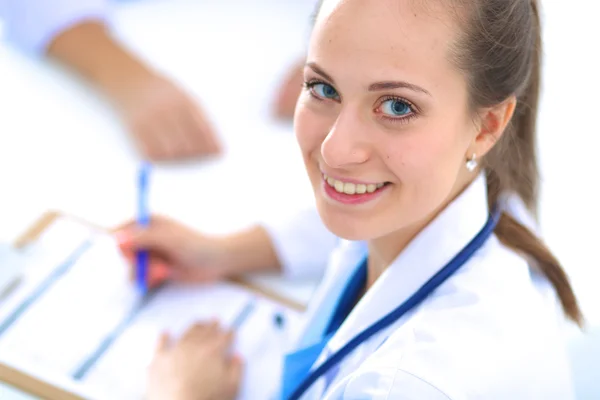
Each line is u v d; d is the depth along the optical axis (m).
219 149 1.34
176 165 1.31
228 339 1.02
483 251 0.79
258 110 1.43
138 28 1.58
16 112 1.36
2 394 0.91
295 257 1.15
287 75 1.45
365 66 0.65
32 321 1.00
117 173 1.28
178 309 1.06
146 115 1.35
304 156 0.76
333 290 0.98
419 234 0.79
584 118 1.63
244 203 1.24
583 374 1.21
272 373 1.00
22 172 1.25
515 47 0.70
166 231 1.10
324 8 0.68
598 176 1.49
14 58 1.49
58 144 1.32
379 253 0.88
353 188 0.72
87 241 1.14
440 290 0.76
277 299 1.11
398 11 0.64
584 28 1.89
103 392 0.93
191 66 1.51
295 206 1.23
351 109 0.68
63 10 1.47
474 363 0.68
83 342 0.98
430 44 0.64
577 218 1.40
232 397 0.97
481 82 0.69
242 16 1.67
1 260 1.08
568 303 0.86
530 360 0.73
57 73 1.47
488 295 0.74
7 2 1.48
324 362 0.80
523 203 0.90
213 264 1.12
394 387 0.67
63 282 1.06
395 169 0.69
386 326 0.78
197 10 1.67
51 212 1.18
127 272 1.10
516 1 0.69
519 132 0.85
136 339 1.01
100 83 1.45
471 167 0.77
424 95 0.66
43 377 0.93
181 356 0.97
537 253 0.83
